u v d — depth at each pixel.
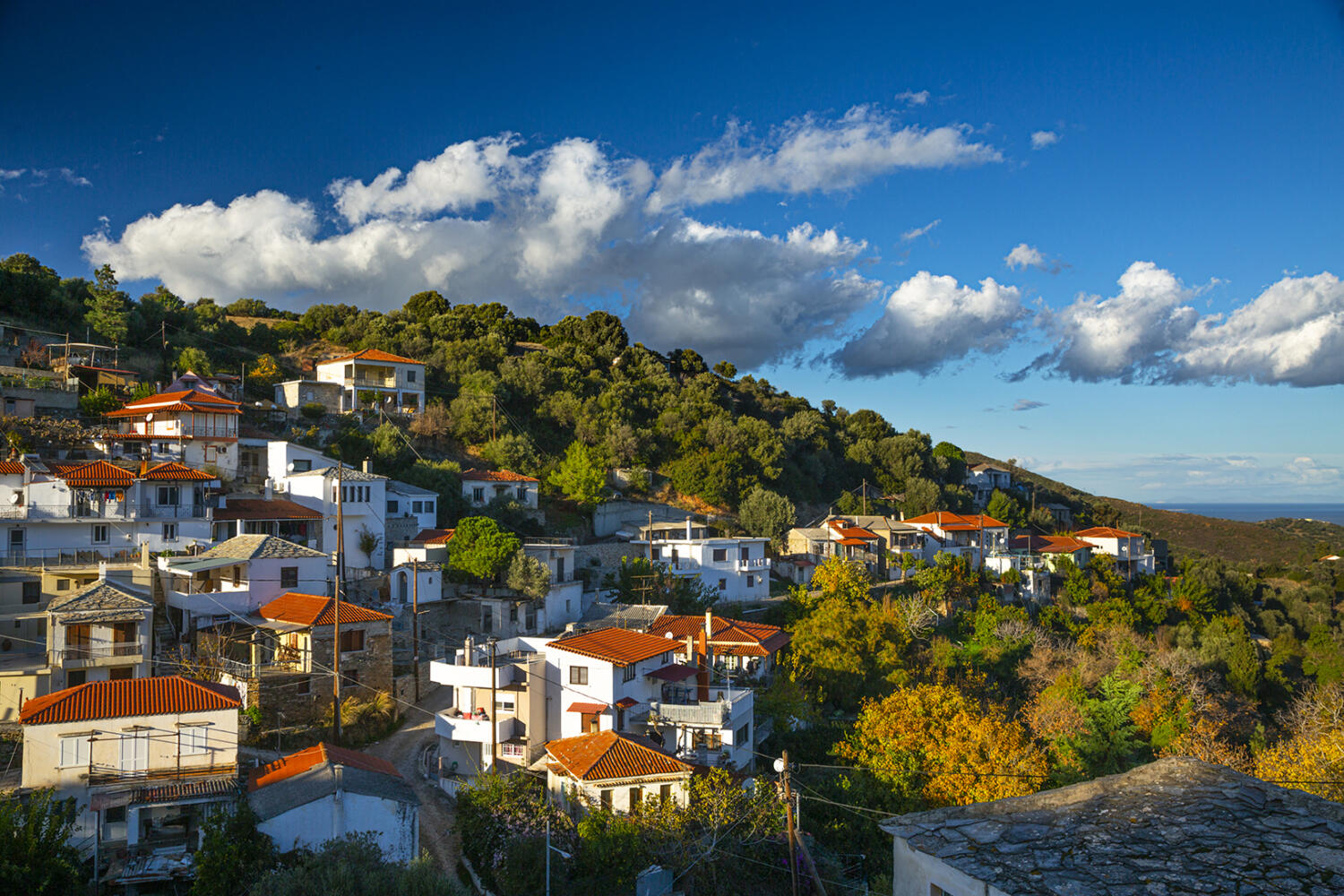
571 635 45.59
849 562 80.31
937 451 145.50
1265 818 13.55
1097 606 84.88
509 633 57.06
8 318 81.00
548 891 27.28
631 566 65.38
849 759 43.34
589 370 127.25
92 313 87.25
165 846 28.61
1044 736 50.44
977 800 37.44
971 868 13.04
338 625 39.22
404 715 45.75
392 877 24.19
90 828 29.17
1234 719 59.00
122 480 51.62
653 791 33.31
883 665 54.50
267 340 108.25
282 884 23.38
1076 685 58.06
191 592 45.78
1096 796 15.00
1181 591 96.44
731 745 39.28
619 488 93.38
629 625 52.94
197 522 54.31
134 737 30.11
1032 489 165.62
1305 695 63.47
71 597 39.75
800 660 54.59
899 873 14.94
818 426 128.00
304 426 79.38
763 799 34.38
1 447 57.84
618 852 29.81
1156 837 13.18
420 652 51.84
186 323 100.38
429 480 72.81
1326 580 134.00
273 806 28.30
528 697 39.72
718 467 96.94
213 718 31.16
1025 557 98.81
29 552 48.69
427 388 99.06
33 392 66.62
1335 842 12.66
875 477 129.62
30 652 42.22
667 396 120.50
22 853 23.42
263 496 62.72
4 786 30.80
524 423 100.56
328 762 30.69
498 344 119.25
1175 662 65.81
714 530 84.94
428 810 35.19
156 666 41.16
